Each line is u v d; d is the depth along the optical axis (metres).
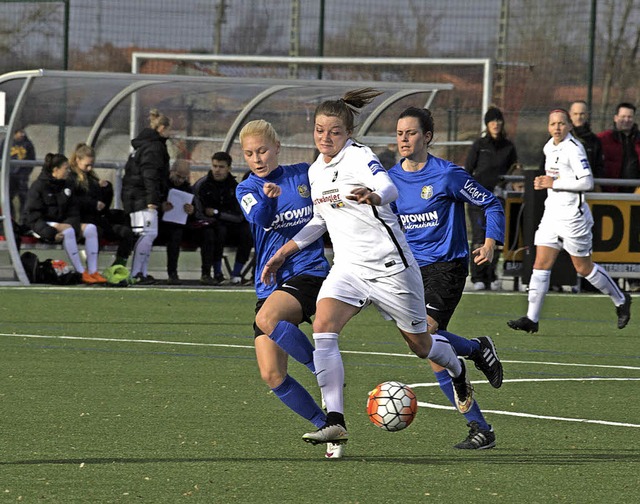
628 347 34.88
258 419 22.77
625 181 49.22
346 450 20.12
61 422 22.16
